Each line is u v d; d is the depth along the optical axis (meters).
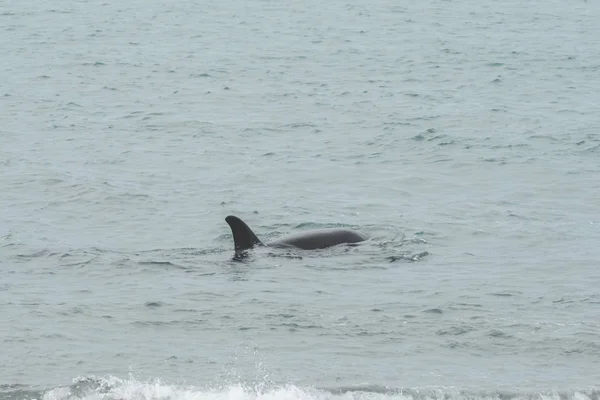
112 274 77.81
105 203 102.62
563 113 153.62
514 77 192.00
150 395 53.78
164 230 92.94
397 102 166.38
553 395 53.69
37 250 85.12
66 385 54.84
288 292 72.44
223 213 98.81
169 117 155.00
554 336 62.59
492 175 115.31
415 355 59.78
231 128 145.88
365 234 89.50
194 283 74.88
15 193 106.94
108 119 153.25
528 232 90.62
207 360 58.84
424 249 85.00
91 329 64.38
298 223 95.19
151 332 63.91
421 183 112.19
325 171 118.44
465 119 149.62
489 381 55.53
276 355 59.66
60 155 126.94
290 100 170.00
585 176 113.38
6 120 151.50
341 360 58.84
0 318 66.38
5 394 53.88
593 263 80.06
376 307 68.69
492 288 73.19
